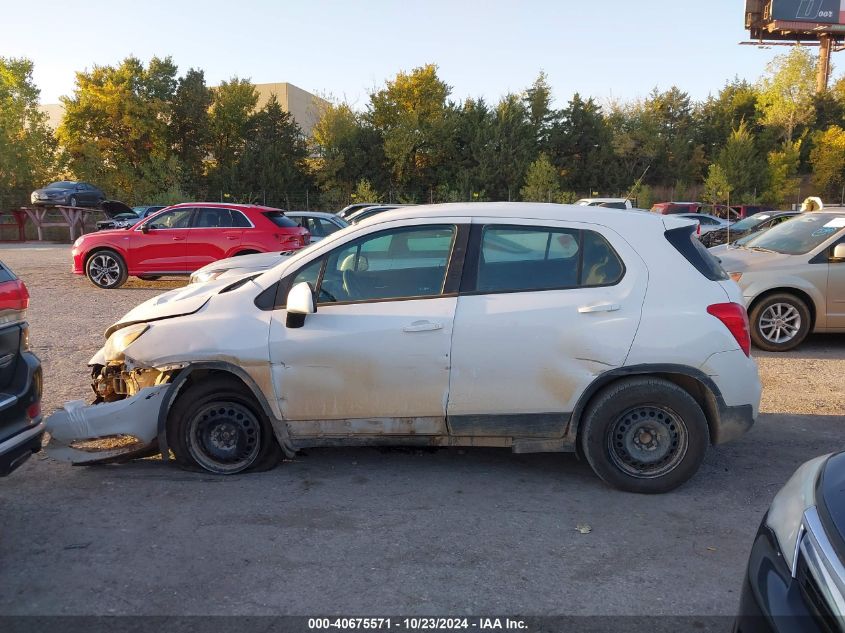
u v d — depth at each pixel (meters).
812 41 53.50
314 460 4.72
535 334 4.07
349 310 4.20
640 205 41.94
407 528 3.74
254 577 3.23
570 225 4.25
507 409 4.15
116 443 4.79
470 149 44.84
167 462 4.67
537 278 4.21
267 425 4.40
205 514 3.88
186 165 42.34
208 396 4.34
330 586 3.16
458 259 4.23
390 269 4.29
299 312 4.05
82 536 3.62
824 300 8.15
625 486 4.20
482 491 4.25
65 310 10.68
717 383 4.10
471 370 4.11
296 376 4.18
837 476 2.38
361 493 4.20
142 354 4.27
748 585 2.26
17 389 3.56
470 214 4.33
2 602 3.02
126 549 3.48
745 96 55.19
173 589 3.13
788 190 47.19
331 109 44.44
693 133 53.94
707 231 17.66
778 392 6.62
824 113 52.72
